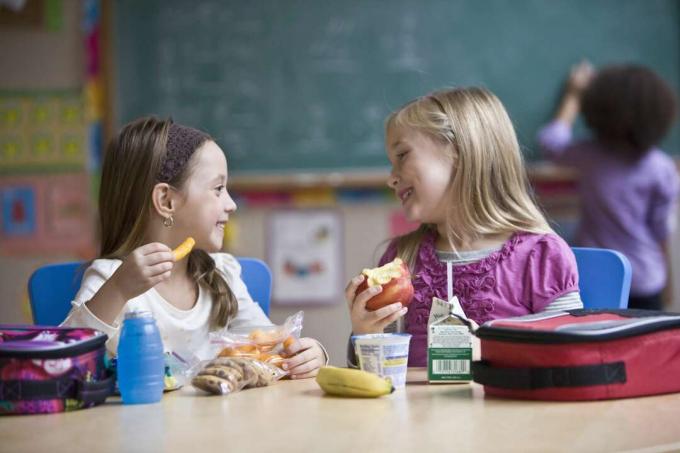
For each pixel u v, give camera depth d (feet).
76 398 3.97
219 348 4.91
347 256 12.08
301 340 5.00
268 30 12.13
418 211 6.00
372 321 4.93
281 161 12.17
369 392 4.07
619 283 5.78
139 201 5.67
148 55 12.17
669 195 10.78
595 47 12.04
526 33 12.04
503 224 5.92
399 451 3.01
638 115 10.57
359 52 12.14
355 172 12.10
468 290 5.80
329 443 3.14
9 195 12.23
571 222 11.85
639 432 3.22
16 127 12.21
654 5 12.08
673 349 3.98
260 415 3.73
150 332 4.15
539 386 3.88
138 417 3.77
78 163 12.17
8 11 12.08
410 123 6.02
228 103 12.17
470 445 3.07
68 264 6.40
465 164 5.92
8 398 3.90
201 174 5.69
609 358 3.85
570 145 11.19
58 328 4.42
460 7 12.05
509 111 12.04
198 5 12.15
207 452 3.07
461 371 4.48
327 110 12.14
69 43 12.13
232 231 12.10
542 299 5.63
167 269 4.81
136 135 5.73
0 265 12.24
